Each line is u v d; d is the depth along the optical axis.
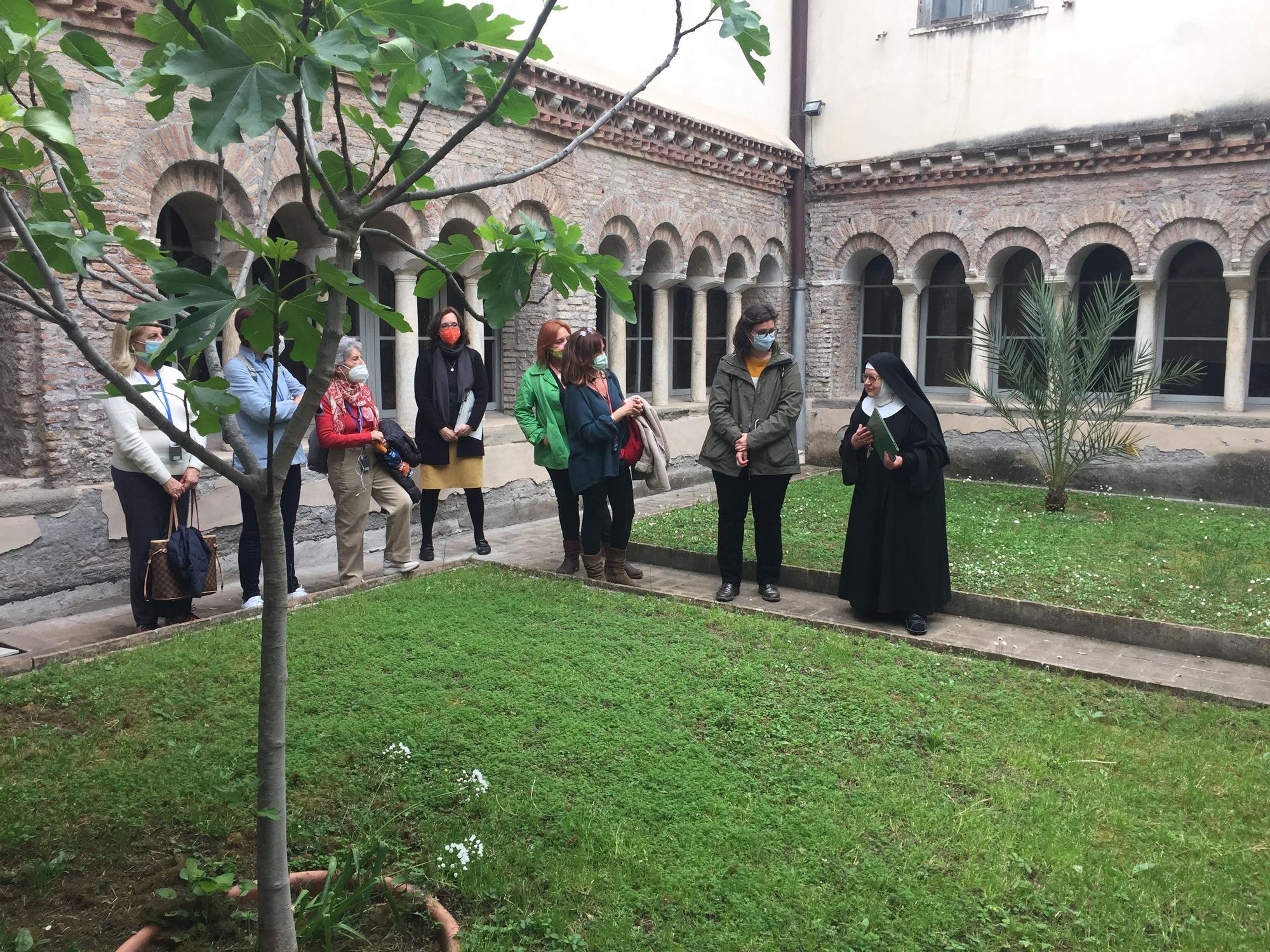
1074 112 11.59
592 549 7.12
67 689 4.80
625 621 6.15
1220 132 10.55
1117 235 11.48
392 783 3.94
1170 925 3.12
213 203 7.10
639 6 11.10
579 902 3.17
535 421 7.24
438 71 2.22
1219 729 4.69
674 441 12.06
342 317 2.57
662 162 11.24
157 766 4.03
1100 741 4.51
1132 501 10.81
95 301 6.37
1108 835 3.69
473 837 3.41
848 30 13.16
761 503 6.84
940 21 12.41
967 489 11.62
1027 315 10.57
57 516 6.30
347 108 2.65
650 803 3.81
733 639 5.88
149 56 2.44
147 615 5.89
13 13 2.37
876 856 3.51
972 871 3.38
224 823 3.59
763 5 12.91
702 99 12.15
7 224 5.98
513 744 4.31
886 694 5.05
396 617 6.08
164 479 5.77
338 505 6.84
